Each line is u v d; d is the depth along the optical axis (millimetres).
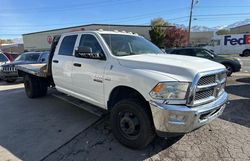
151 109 3254
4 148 3826
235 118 5055
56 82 5746
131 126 3621
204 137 4125
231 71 11297
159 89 3166
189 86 3127
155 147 3777
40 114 5559
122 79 3658
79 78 4707
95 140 4059
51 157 3521
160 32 40250
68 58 5086
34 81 6957
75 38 5027
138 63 3670
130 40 4766
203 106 3299
